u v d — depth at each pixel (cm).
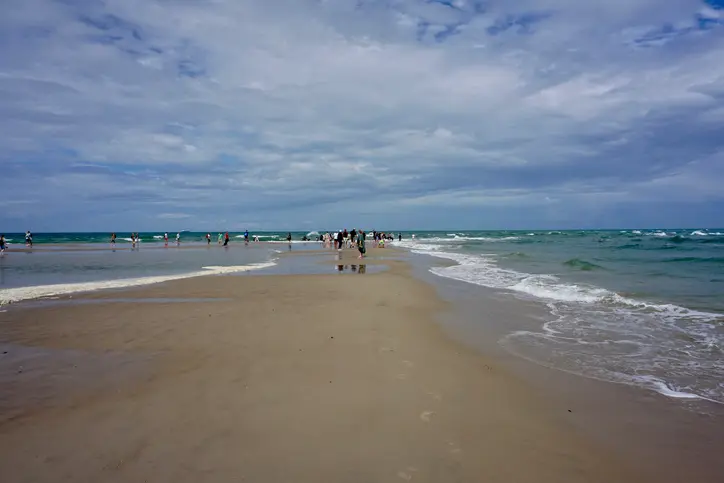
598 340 777
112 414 465
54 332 816
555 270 1894
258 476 350
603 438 425
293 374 588
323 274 1825
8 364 634
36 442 406
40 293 1282
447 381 572
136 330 828
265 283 1513
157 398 507
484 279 1627
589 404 505
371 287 1416
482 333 825
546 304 1112
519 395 529
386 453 390
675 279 1496
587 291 1267
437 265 2286
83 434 421
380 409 482
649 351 710
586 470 367
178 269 2106
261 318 934
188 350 697
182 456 380
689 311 996
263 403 494
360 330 834
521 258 2670
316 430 431
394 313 998
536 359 668
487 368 625
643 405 504
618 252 2889
